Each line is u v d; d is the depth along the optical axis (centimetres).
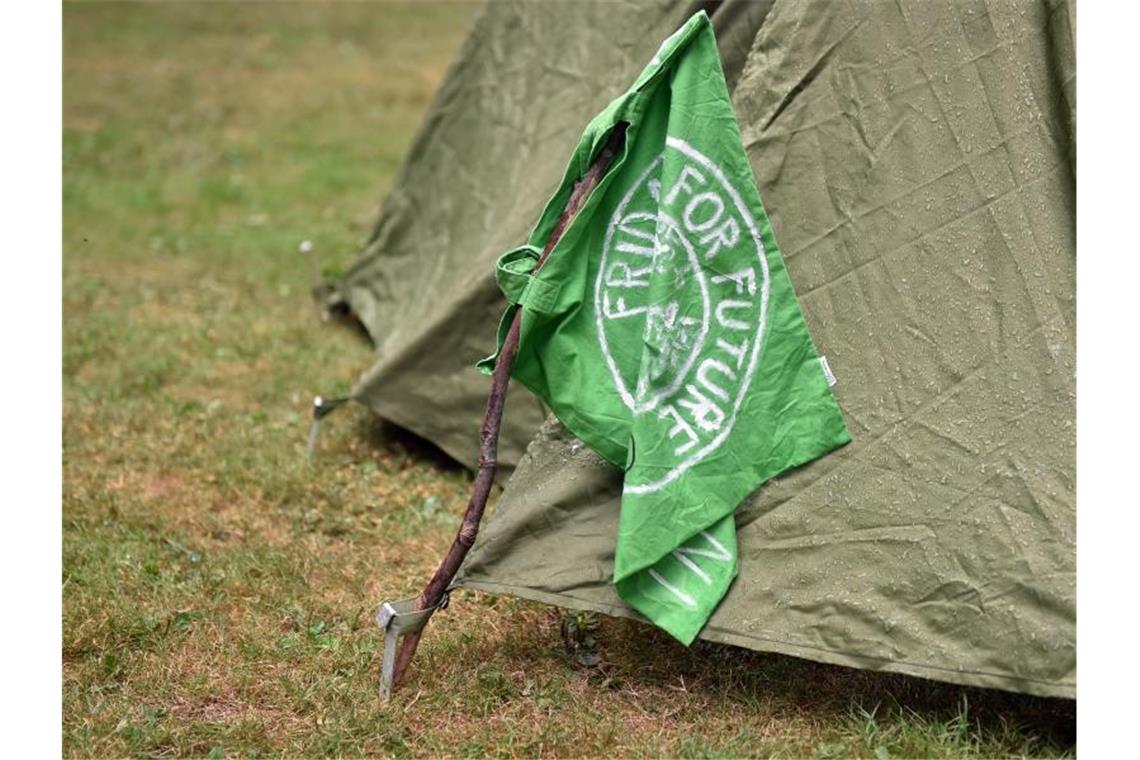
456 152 688
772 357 415
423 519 564
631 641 453
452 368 592
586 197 408
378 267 761
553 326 413
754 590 405
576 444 434
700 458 408
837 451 412
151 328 810
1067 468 386
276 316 835
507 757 393
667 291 399
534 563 422
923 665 379
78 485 591
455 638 454
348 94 1509
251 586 502
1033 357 396
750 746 392
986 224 405
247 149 1283
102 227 1034
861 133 421
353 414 672
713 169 407
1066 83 397
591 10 592
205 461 620
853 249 418
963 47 412
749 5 469
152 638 460
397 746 398
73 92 1453
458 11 1938
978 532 386
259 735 405
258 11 1872
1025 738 395
